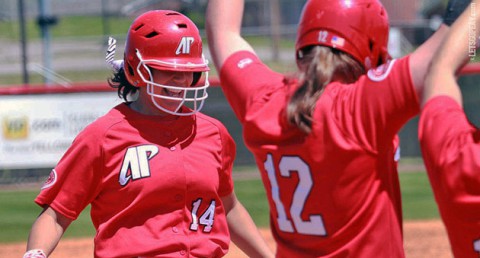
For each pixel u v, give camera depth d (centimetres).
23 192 5191
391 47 8538
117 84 1436
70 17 12975
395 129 873
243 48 1041
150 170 1300
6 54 10431
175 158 1317
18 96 5466
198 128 1363
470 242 773
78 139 1316
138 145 1312
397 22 9750
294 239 945
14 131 5462
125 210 1299
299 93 902
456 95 796
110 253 1295
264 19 11756
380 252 893
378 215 891
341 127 879
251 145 963
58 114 5484
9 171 5462
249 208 4419
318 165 892
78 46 10744
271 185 952
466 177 747
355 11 912
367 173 882
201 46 1341
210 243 1330
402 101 853
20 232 3978
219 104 5700
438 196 779
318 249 923
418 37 10069
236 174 5616
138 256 1280
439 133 771
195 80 1391
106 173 1306
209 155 1352
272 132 927
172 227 1304
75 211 1319
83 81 8825
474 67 5694
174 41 1298
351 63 905
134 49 1313
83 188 1307
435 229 3819
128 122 1322
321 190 898
